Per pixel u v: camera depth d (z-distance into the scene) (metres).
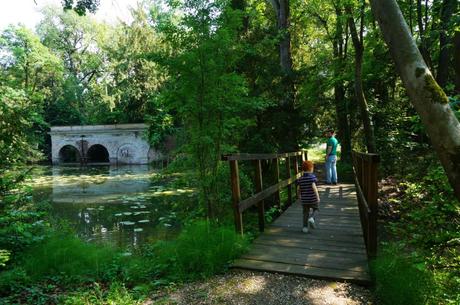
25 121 6.14
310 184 5.67
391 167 10.04
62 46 40.38
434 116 2.33
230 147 6.60
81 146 33.84
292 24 17.91
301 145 13.10
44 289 4.09
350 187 10.68
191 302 3.39
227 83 6.05
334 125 18.80
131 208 11.53
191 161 6.48
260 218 5.89
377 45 13.50
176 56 6.06
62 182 19.00
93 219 10.04
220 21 6.11
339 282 3.78
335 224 6.24
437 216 3.55
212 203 6.52
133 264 4.66
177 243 4.89
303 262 4.30
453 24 6.80
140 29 26.42
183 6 6.04
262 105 6.87
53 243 5.34
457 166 2.23
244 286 3.72
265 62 10.63
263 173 10.91
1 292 3.97
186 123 6.72
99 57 36.72
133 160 32.81
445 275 3.19
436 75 10.20
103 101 32.28
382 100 12.90
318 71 16.80
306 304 3.29
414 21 10.25
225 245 4.46
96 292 3.84
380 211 7.23
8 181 5.78
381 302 3.29
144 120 29.16
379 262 3.62
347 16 9.96
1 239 5.25
